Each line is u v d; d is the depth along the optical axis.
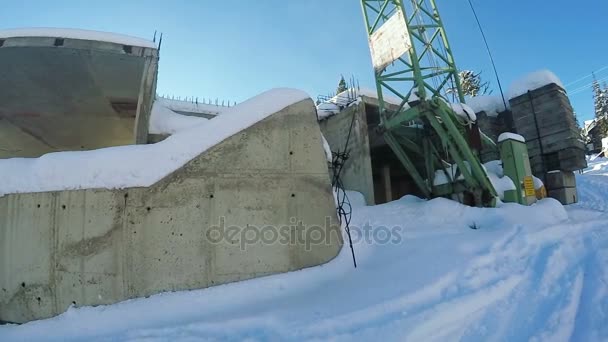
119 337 4.20
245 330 4.12
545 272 5.39
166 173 5.47
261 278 5.55
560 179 13.13
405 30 11.84
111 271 5.07
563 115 13.27
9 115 11.05
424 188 12.84
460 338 3.67
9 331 4.70
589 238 7.20
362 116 14.51
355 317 4.16
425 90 11.23
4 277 5.19
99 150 5.58
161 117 11.35
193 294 5.13
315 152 6.55
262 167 6.05
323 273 5.89
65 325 4.66
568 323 3.81
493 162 13.38
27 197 5.31
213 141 5.84
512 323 3.93
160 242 5.27
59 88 9.50
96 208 5.20
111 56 8.01
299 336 3.83
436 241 7.17
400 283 5.14
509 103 15.09
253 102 6.38
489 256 6.10
